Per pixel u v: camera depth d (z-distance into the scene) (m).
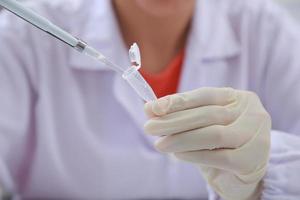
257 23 0.79
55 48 0.73
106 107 0.72
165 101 0.49
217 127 0.49
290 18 0.89
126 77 0.49
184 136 0.49
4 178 0.68
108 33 0.72
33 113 0.73
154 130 0.49
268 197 0.55
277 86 0.77
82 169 0.72
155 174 0.72
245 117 0.51
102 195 0.73
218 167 0.51
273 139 0.59
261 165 0.52
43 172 0.72
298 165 0.55
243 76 0.76
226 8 0.79
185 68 0.73
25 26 0.72
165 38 0.72
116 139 0.72
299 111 0.75
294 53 0.77
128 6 0.71
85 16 0.74
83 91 0.73
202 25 0.74
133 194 0.73
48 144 0.71
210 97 0.51
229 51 0.75
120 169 0.72
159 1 0.68
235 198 0.54
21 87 0.71
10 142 0.71
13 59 0.71
